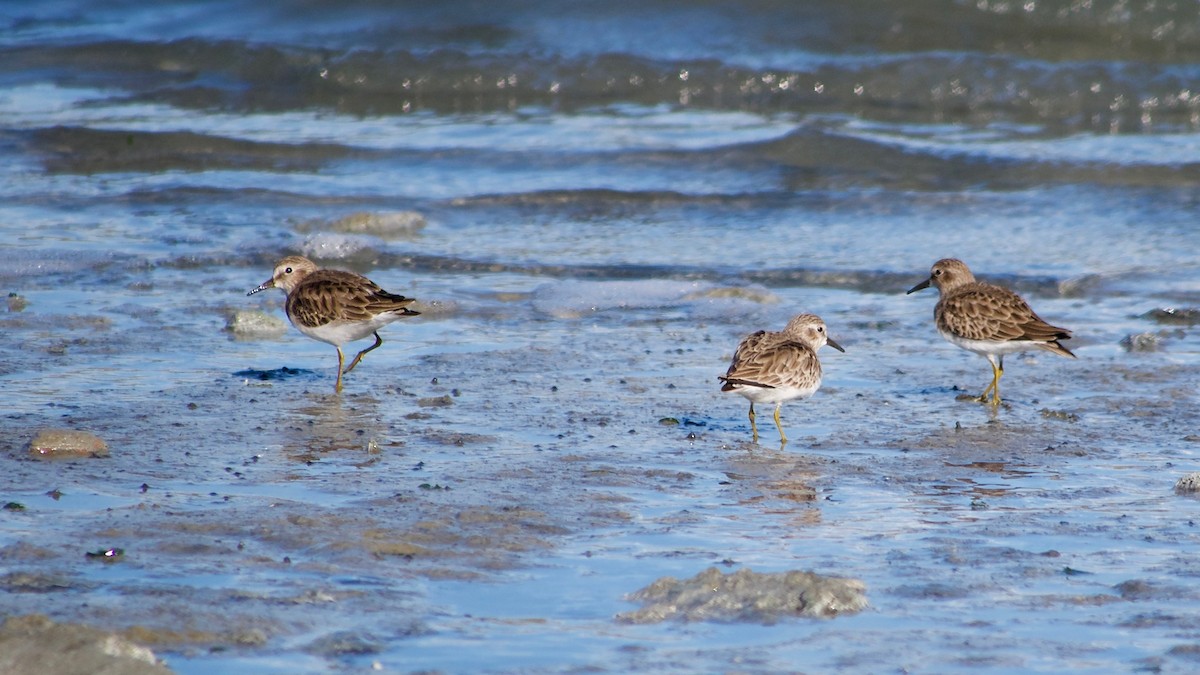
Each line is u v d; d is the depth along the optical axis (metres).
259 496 10.05
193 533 9.11
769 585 8.28
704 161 24.91
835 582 8.30
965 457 11.68
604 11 32.84
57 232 20.86
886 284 18.81
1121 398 13.69
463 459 11.27
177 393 13.31
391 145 26.33
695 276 19.06
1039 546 9.30
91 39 33.16
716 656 7.44
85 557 8.60
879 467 11.36
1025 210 22.20
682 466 11.27
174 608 7.79
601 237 21.08
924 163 24.58
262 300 17.58
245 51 31.81
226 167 25.20
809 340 13.52
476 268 19.45
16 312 16.48
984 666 7.32
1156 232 20.91
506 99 30.03
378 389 13.73
